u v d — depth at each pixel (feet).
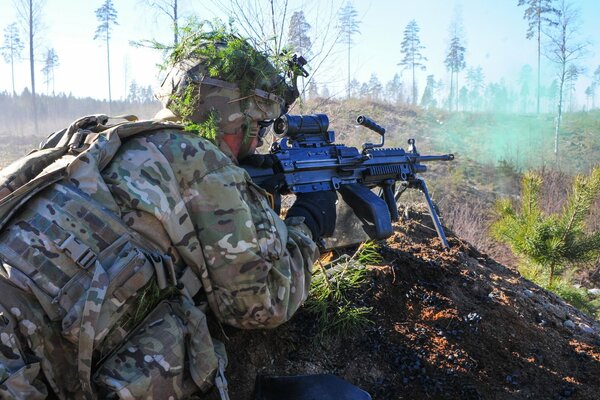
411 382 9.37
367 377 9.33
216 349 6.91
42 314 5.74
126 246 6.02
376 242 12.10
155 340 6.11
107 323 5.83
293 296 7.27
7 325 5.51
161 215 6.19
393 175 11.55
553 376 10.19
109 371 5.91
